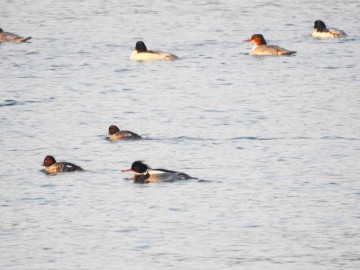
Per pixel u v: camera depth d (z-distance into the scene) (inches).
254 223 1963.6
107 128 2755.9
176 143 2578.7
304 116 2898.6
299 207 2055.9
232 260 1775.3
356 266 1749.5
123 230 1927.9
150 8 5364.2
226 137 2642.7
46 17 5032.0
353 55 3986.2
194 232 1914.4
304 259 1781.5
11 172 2299.5
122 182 2228.1
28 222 1971.0
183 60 3895.2
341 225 1951.3
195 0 5698.8
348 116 2893.7
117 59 3907.5
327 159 2410.2
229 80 3489.2
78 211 2032.5
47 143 2571.4
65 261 1772.9
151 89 3334.2
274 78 3513.8
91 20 4918.8
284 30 4648.1
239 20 4936.0
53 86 3361.2
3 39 4266.7
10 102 3093.0
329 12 5231.3
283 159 2411.4
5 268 1745.8
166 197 2117.4
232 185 2199.8
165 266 1749.5
